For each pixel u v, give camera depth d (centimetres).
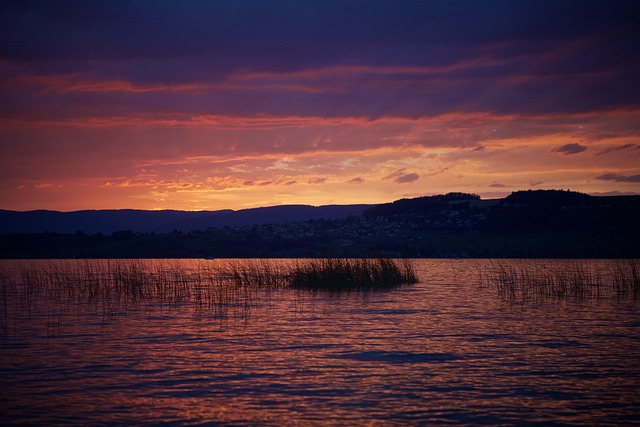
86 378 1675
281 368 1798
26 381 1639
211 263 9306
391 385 1608
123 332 2466
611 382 1642
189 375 1711
